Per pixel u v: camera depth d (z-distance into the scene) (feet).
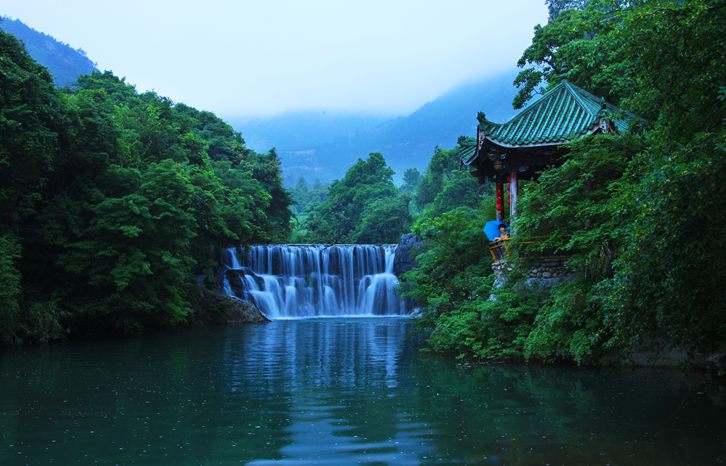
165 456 28.53
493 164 77.77
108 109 163.32
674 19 33.30
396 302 166.09
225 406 40.22
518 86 122.42
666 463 26.58
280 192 225.97
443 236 84.28
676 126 36.06
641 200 32.42
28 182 89.30
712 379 47.67
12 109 80.02
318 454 28.78
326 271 172.35
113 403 41.47
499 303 62.28
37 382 50.80
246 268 156.25
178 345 83.46
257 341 88.99
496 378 50.52
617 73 68.90
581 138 60.13
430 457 28.02
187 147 177.17
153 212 102.78
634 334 39.52
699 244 32.12
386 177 368.07
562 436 31.32
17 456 28.53
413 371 55.67
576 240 55.36
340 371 56.34
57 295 93.50
